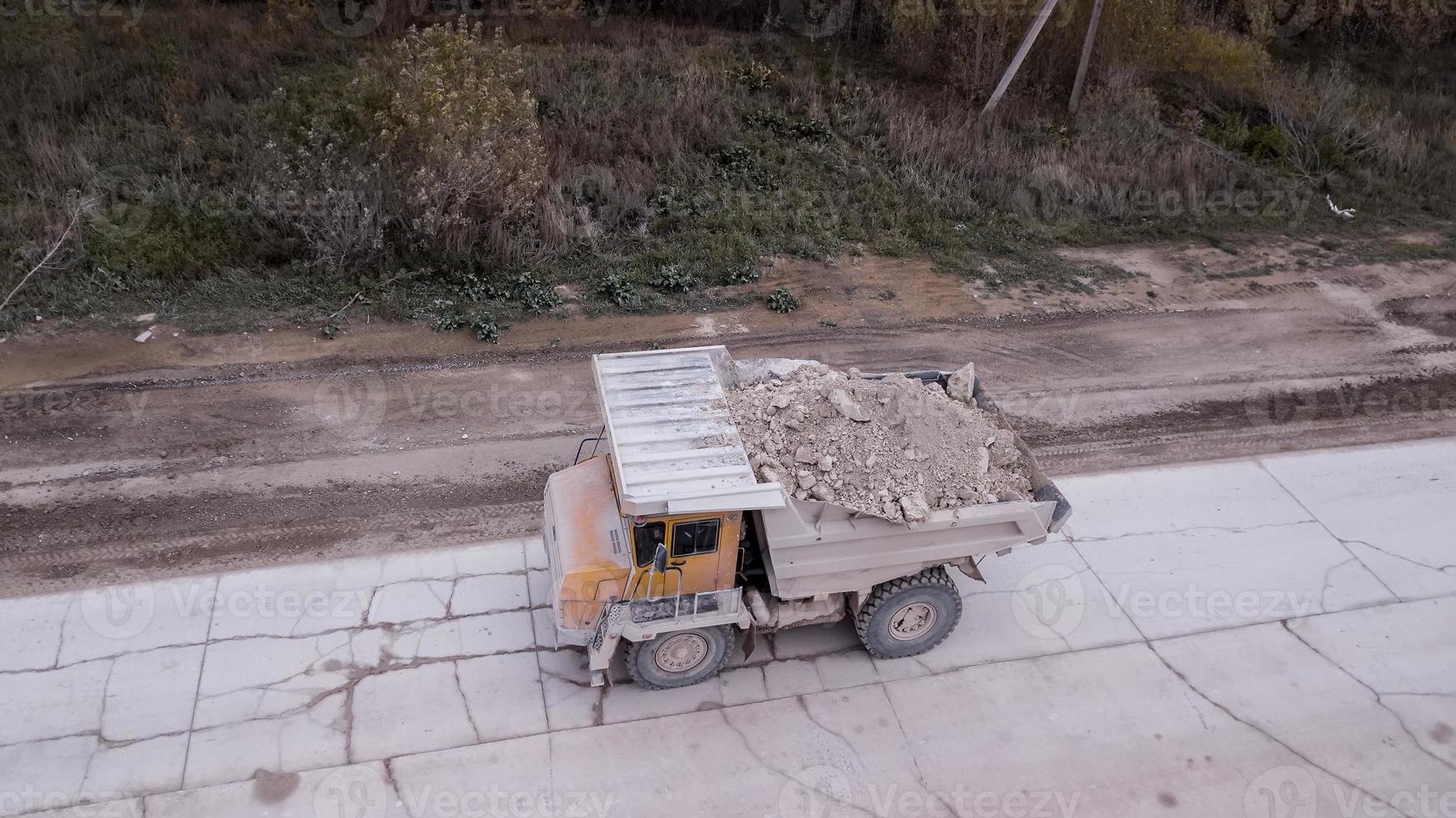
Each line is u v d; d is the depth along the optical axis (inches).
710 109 750.5
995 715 336.2
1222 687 352.2
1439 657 368.8
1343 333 589.6
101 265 533.0
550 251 596.7
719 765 312.5
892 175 722.2
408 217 576.1
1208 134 820.0
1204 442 484.1
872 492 311.4
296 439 441.7
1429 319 608.7
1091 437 483.5
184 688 322.3
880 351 540.1
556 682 336.5
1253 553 414.3
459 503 413.4
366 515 402.6
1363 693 352.8
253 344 503.5
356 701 323.6
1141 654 363.6
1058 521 330.0
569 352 522.3
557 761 309.9
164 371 477.7
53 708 312.3
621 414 312.5
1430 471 470.6
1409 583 402.9
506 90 576.1
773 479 307.0
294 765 302.0
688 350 350.3
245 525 392.2
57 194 571.2
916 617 342.3
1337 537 426.0
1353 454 480.7
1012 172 726.5
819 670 349.1
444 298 552.7
